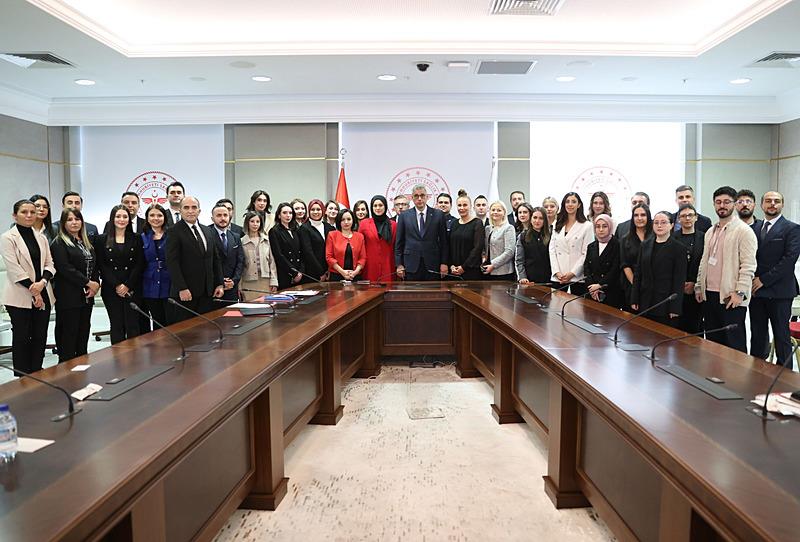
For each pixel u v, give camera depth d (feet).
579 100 23.09
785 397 5.36
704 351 7.54
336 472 8.98
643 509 5.54
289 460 9.47
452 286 15.79
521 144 24.20
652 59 17.90
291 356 7.76
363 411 12.03
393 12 16.12
